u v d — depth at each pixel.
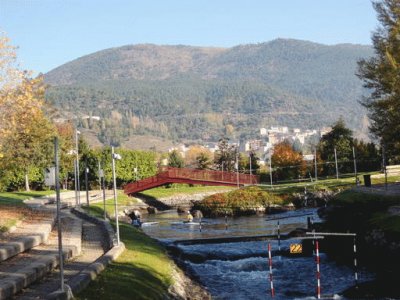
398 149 47.25
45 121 52.00
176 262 30.86
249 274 29.66
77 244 26.94
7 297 16.20
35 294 16.94
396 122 43.53
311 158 97.69
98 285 18.88
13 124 33.50
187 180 79.88
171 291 22.06
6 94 33.22
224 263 32.12
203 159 117.94
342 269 29.61
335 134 98.94
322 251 33.69
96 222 40.47
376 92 45.00
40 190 85.38
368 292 24.64
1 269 19.67
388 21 43.94
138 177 98.44
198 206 69.56
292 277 28.52
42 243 27.22
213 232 47.34
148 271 23.17
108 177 91.69
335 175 91.69
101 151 94.62
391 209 36.81
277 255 33.88
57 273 20.66
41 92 36.06
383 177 67.06
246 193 70.62
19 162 46.62
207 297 24.11
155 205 79.56
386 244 30.39
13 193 69.31
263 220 56.50
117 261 24.00
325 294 24.83
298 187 74.06
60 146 73.81
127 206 69.94
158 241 38.94
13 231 29.19
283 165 98.19
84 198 71.44
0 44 32.72
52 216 39.16
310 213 59.34
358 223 35.28
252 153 111.81
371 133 47.12
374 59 45.22
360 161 94.81
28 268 19.44
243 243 38.47
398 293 24.22
